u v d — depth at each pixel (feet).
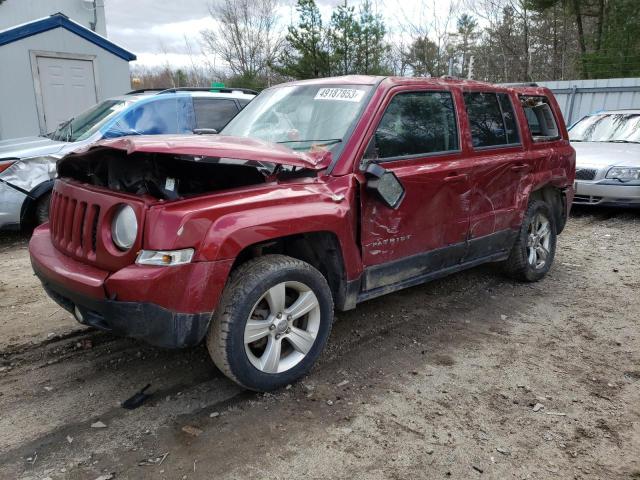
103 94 41.63
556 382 11.47
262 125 13.73
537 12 70.69
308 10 58.54
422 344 13.19
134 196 9.30
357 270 11.59
